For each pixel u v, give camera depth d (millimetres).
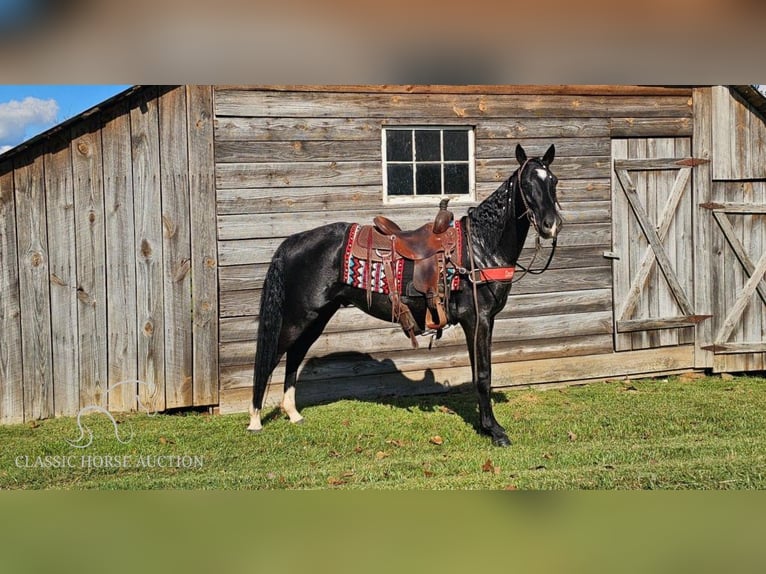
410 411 5703
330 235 4980
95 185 5516
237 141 5770
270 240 5887
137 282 5621
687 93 6934
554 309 6676
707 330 7102
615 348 6879
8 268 5359
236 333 5840
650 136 6867
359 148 6066
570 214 6664
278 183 5883
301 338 5305
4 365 5359
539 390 6523
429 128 6297
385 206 6137
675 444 4828
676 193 6953
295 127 5902
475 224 4812
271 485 4039
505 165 6438
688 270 7051
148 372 5664
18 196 5363
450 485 3951
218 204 5758
